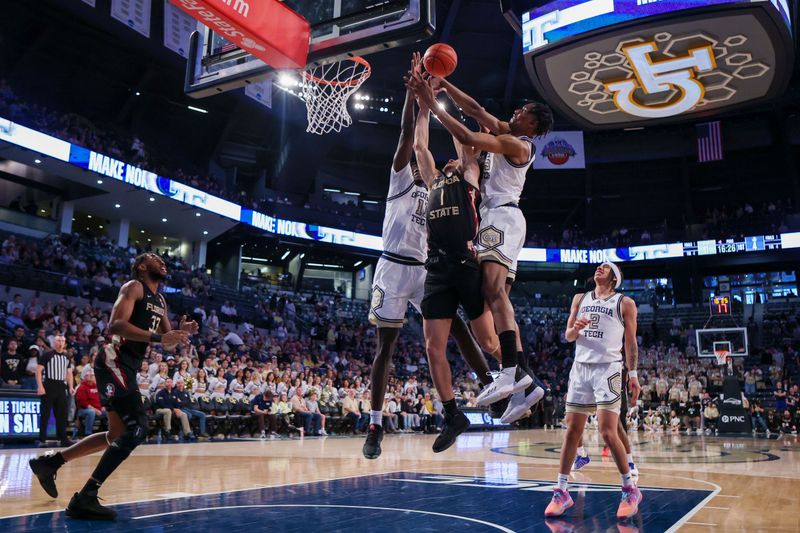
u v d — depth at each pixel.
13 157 18.53
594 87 17.41
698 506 4.54
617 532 3.53
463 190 3.37
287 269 33.53
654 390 23.25
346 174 33.88
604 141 32.66
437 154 31.03
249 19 5.32
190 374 12.87
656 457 9.47
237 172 31.34
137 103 25.34
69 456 4.33
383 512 4.08
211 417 12.36
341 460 8.19
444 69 3.36
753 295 33.53
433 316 3.37
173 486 5.33
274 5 5.57
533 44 15.94
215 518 3.77
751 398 21.34
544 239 35.44
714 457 9.50
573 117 19.42
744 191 34.09
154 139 26.94
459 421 3.41
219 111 26.38
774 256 30.27
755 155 32.72
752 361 26.83
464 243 3.32
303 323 25.27
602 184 35.22
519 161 3.38
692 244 31.61
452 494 5.03
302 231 28.27
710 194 34.81
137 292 4.14
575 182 35.00
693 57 15.66
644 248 32.56
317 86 9.22
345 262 33.22
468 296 3.30
